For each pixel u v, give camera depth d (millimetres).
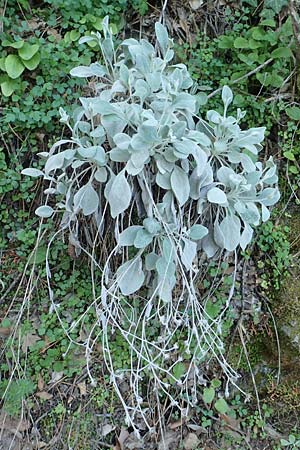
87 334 1990
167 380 2014
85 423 1969
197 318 1842
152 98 1747
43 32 2018
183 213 1816
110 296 1897
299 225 2127
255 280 2098
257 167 1862
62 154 1700
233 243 1780
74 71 1776
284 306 2043
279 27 2123
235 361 2084
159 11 2158
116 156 1673
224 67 2119
